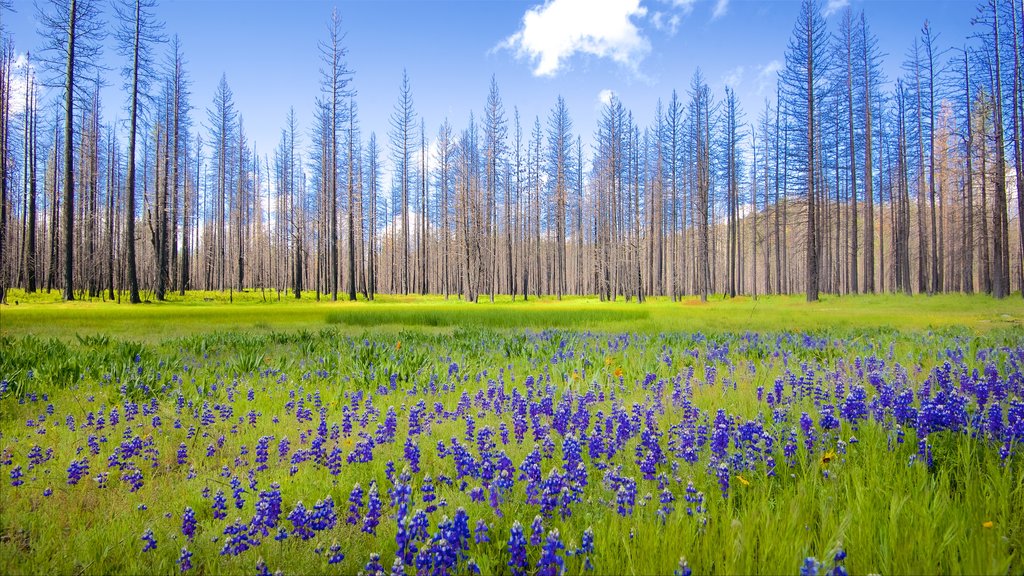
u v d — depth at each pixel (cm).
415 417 415
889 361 671
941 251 3716
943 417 330
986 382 445
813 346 852
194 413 480
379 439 389
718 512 262
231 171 4659
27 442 393
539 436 380
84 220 3434
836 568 186
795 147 3164
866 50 3309
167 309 2056
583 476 281
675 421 427
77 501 298
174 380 596
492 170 4056
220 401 533
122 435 416
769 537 222
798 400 479
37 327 1241
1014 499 259
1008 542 220
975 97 2723
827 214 4128
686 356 777
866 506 247
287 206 5066
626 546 221
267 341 1001
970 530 227
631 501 255
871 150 3566
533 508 274
